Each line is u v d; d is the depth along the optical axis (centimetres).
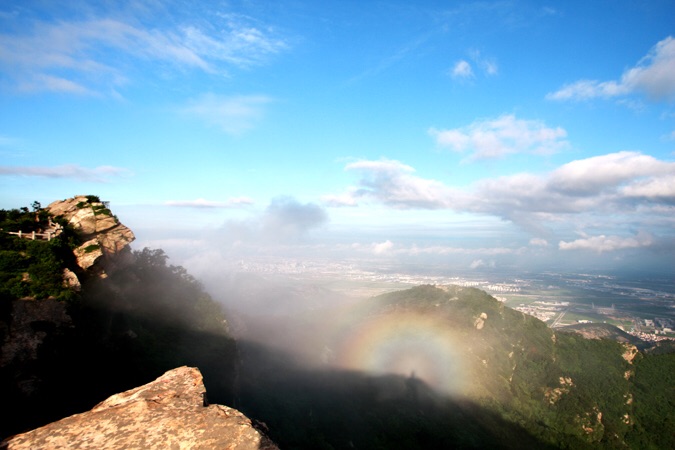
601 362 8750
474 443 5881
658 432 7256
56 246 3688
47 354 2914
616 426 7281
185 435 814
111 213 4875
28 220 4100
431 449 5778
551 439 6600
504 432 6359
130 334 4256
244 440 811
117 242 4716
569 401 7512
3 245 3406
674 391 8162
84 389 3203
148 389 995
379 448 5609
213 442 800
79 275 3891
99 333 3759
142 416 872
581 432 6988
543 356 8556
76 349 3222
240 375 5694
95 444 782
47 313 3089
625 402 7806
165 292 5847
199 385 1029
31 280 3209
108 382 3466
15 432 2502
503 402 7044
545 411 7331
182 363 4353
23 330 2870
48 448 769
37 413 2689
